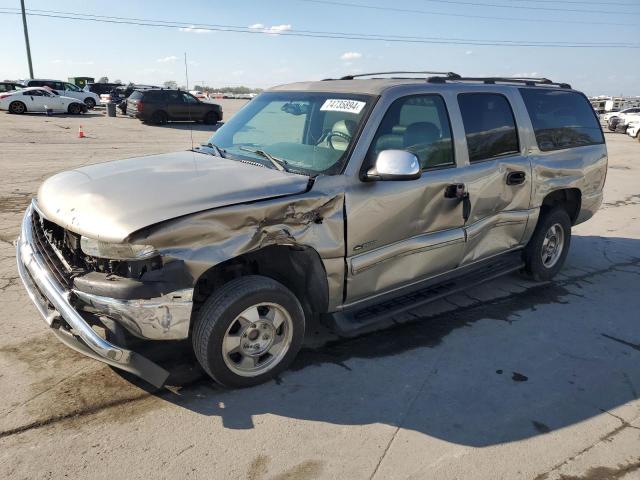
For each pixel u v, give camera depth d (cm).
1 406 303
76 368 346
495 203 445
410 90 384
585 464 278
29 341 377
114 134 1983
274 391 332
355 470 267
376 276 367
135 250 271
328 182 330
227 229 290
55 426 289
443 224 403
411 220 376
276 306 328
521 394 341
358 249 349
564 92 537
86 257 297
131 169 358
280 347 342
